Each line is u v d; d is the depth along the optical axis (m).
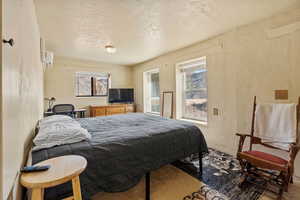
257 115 2.07
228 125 2.74
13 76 0.75
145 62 4.89
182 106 3.87
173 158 1.87
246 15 2.12
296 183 1.87
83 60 4.67
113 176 1.39
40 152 1.23
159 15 2.08
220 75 2.84
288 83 2.02
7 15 0.65
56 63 4.30
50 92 4.23
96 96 4.93
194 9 1.95
